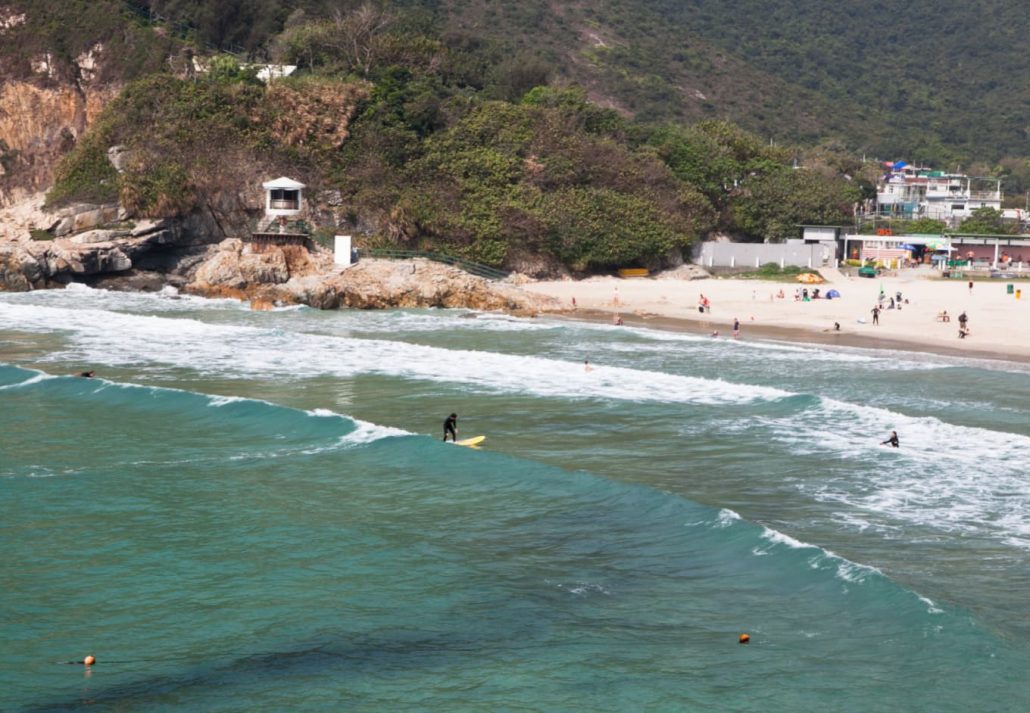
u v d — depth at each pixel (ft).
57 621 74.95
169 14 388.98
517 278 304.09
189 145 308.19
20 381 152.87
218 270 273.95
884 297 278.05
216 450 119.55
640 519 96.27
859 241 389.39
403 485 107.04
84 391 147.13
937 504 101.35
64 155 339.98
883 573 82.23
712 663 68.54
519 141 346.13
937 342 209.87
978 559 86.63
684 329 228.02
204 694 65.21
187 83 327.06
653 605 77.77
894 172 535.19
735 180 387.34
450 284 262.88
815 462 116.16
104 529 92.84
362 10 400.47
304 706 63.82
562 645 71.46
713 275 341.82
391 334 213.46
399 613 76.79
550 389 155.74
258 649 71.10
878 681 65.92
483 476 109.40
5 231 288.71
